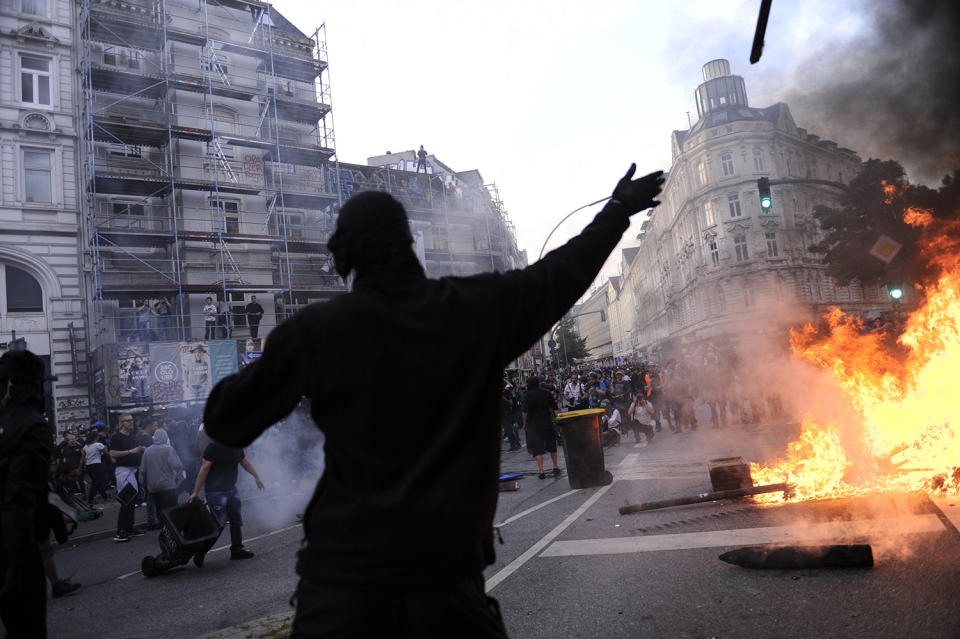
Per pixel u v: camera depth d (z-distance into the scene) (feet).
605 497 23.88
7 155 65.16
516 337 4.25
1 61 65.67
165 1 77.30
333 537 3.80
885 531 14.26
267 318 78.95
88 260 68.08
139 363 59.72
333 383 3.92
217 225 76.64
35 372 9.32
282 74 88.99
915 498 16.78
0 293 64.28
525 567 15.29
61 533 9.60
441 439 3.82
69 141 68.85
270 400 4.19
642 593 12.41
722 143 98.22
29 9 68.13
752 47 9.46
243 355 65.31
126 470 30.89
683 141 113.39
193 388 61.67
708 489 22.79
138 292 68.33
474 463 3.90
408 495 3.67
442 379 3.89
